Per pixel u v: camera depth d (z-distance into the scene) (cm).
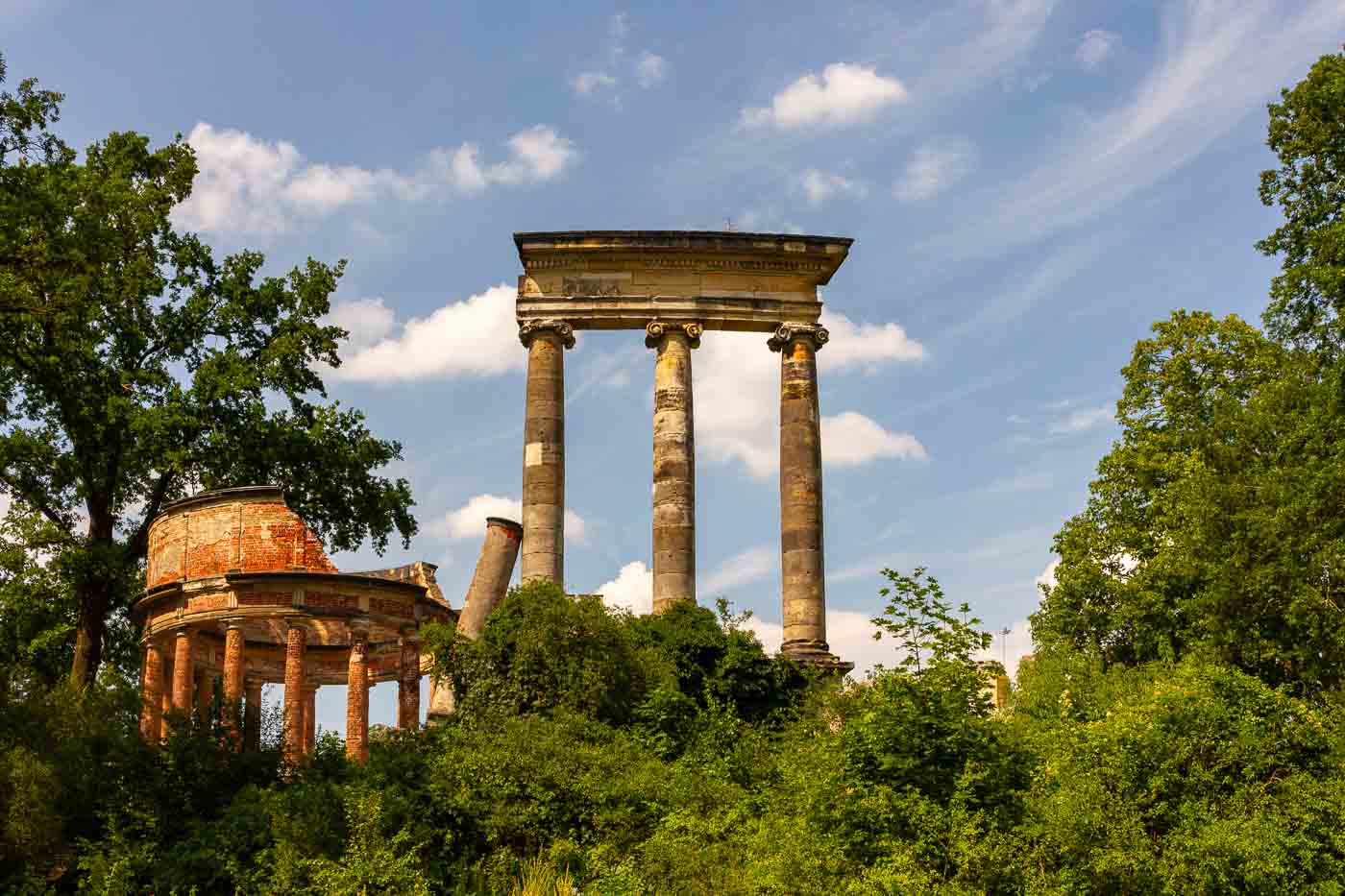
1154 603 4438
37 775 2712
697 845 2720
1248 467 4350
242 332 5056
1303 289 4300
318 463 5003
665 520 4519
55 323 3556
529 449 4553
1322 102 4191
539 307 4681
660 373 4653
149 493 5025
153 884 2686
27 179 3281
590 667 3594
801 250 4753
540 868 2741
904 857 2250
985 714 2519
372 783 2905
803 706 3791
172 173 4894
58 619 4775
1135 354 5256
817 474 4647
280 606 4000
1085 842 2323
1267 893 2331
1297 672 3775
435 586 5041
